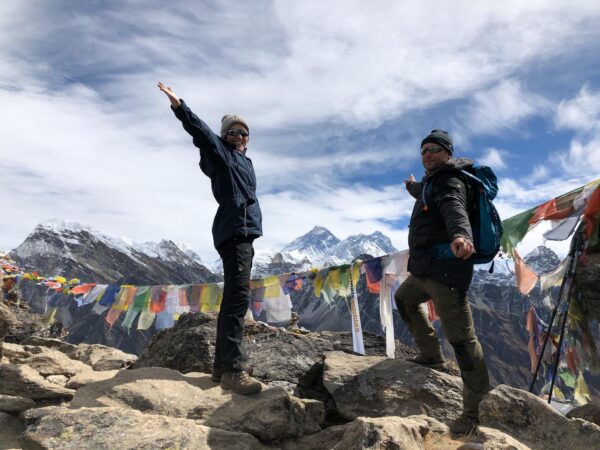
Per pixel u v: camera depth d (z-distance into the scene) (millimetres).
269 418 2506
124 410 2377
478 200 2814
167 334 4492
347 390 3205
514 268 4348
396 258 4629
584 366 3973
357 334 4441
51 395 2947
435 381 3197
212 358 3883
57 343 6887
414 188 3307
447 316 2834
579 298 3934
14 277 6223
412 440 2152
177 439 2168
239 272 2854
